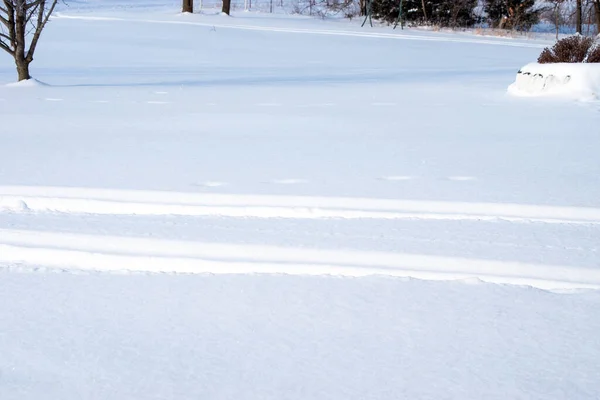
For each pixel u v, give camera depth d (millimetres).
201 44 31672
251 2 60438
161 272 5070
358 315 4395
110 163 8125
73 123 11164
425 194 6789
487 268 5090
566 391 3586
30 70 21500
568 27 49844
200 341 4090
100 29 36469
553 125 10875
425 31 44062
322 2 54156
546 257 5246
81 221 6035
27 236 5652
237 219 6105
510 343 4059
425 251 5352
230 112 12352
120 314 4426
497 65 24906
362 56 28453
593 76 13898
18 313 4441
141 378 3713
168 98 14375
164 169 7797
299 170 7754
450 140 9633
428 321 4316
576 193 6859
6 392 3580
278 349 3996
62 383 3668
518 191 6922
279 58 27078
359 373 3752
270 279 4914
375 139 9719
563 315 4395
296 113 12219
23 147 9148
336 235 5688
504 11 47938
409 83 17625
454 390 3596
